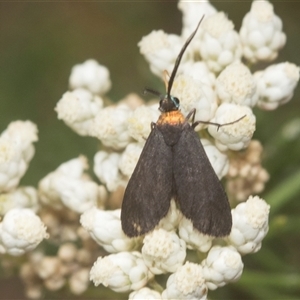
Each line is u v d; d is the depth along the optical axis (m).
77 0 0.19
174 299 0.14
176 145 0.14
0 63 0.18
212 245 0.14
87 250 0.16
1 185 0.15
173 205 0.14
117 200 0.15
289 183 0.16
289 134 0.16
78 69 0.16
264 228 0.14
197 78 0.15
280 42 0.15
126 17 0.19
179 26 0.19
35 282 0.16
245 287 0.16
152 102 0.16
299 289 0.16
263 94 0.15
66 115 0.15
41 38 0.19
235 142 0.15
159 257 0.14
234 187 0.15
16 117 0.18
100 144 0.16
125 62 0.19
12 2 0.19
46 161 0.17
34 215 0.15
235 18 0.19
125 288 0.14
